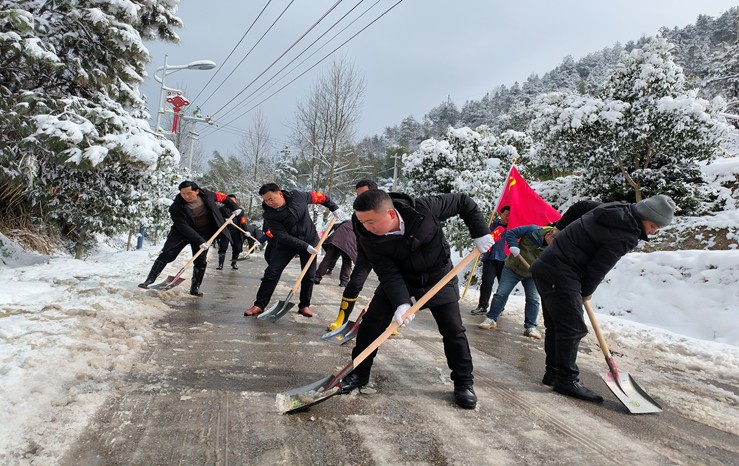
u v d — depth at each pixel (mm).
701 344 4852
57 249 9836
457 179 11094
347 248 6824
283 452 2174
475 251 2859
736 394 3504
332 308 6074
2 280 6047
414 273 2852
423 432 2475
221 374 3158
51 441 2096
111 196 8680
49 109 6223
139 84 8531
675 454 2414
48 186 8102
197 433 2297
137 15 7680
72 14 6895
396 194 2861
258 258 13695
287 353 3773
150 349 3561
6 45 5910
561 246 3223
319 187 22734
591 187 10820
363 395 2961
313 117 21656
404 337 4609
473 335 5090
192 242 5902
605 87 10062
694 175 9680
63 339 3379
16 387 2504
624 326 5621
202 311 5176
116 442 2154
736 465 2330
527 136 13328
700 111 8656
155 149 6969
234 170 35469
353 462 2121
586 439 2529
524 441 2451
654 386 3590
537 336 5152
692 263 6453
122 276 6969
